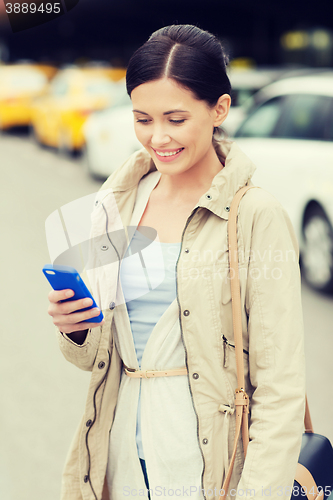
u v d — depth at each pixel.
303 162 4.40
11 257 5.29
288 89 4.92
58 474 2.47
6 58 22.14
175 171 1.21
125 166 1.37
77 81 10.45
